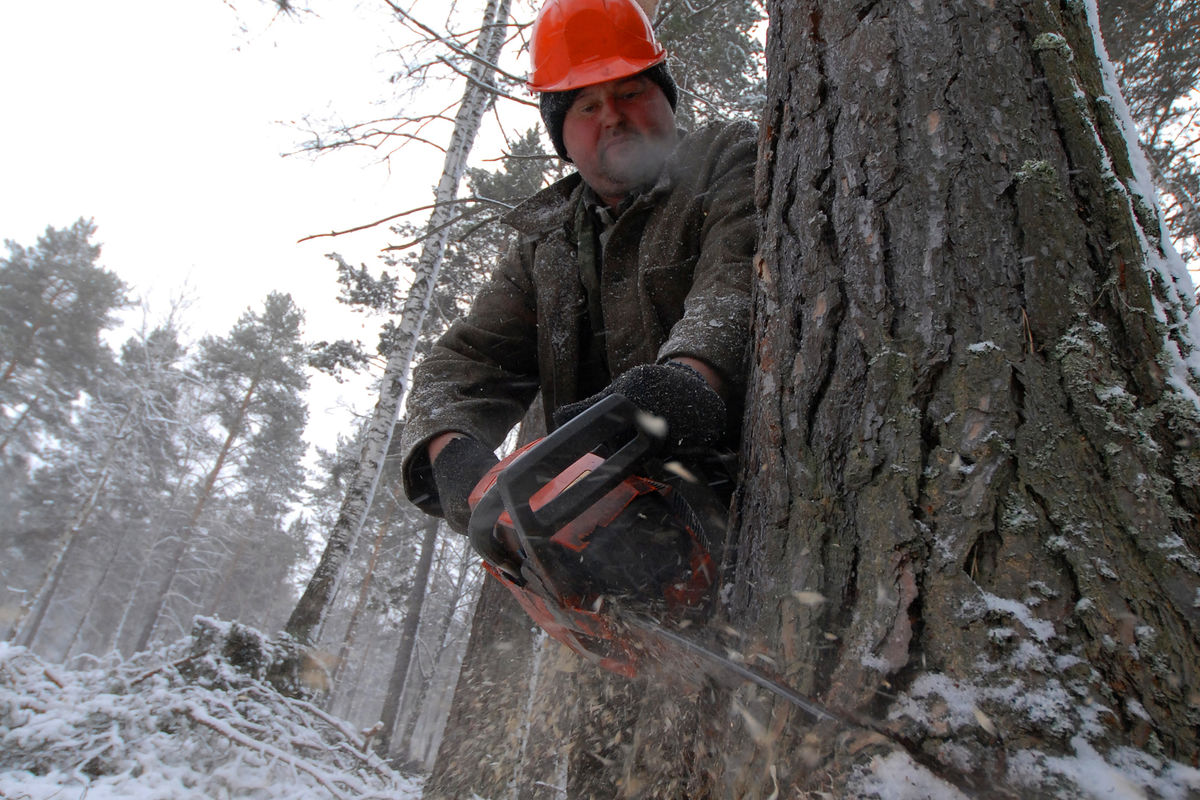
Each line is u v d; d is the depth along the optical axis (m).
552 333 1.67
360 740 4.33
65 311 28.78
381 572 23.44
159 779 3.23
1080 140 0.91
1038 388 0.81
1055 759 0.64
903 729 0.71
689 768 1.02
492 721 3.14
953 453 0.82
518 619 3.55
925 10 1.02
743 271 1.25
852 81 1.05
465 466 1.31
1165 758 0.63
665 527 1.03
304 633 7.51
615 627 1.01
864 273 0.96
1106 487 0.76
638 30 1.52
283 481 34.91
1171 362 0.82
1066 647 0.70
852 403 0.92
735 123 1.53
